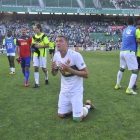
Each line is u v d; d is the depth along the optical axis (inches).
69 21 1675.7
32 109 126.0
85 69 103.5
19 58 201.2
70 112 117.2
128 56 162.4
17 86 195.9
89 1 1635.1
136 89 182.4
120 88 186.5
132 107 129.2
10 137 87.7
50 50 497.7
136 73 163.0
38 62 191.5
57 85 201.9
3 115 115.0
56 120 107.5
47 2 1551.4
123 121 105.3
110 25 1642.5
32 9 1411.2
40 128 97.0
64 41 100.9
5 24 1334.9
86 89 182.2
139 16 1791.3
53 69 110.0
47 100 146.6
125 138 86.1
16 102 141.2
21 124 102.0
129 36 161.9
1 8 1348.4
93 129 95.4
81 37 1395.2
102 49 1300.4
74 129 95.5
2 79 234.7
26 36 200.2
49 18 1665.8
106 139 85.2
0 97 153.9
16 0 1451.8
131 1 1712.6
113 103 138.6
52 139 85.5
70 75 103.3
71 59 103.3
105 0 1686.8
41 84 207.0
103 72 289.0
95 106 132.1
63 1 1579.7
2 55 709.3
